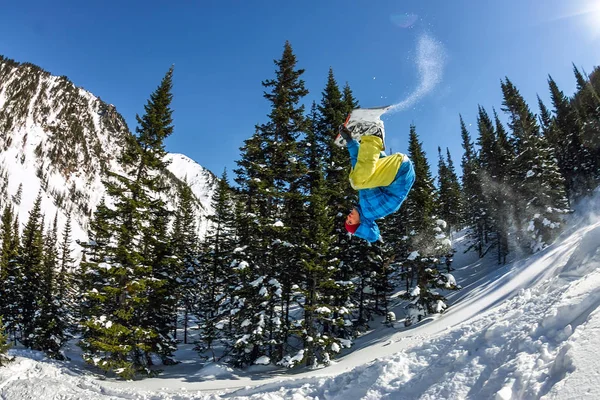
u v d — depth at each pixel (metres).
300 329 19.20
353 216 3.22
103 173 19.61
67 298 32.91
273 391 9.88
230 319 20.86
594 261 7.23
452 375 5.71
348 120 3.30
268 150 21.58
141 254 20.56
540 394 3.41
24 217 130.75
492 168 40.41
